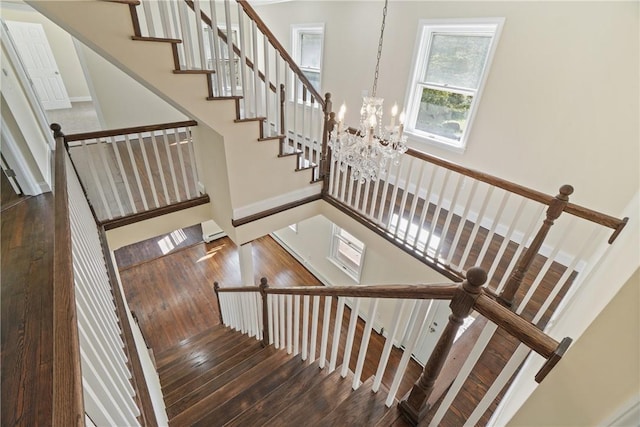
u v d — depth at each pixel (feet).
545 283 9.45
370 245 12.11
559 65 9.14
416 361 13.83
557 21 8.87
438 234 11.34
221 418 6.16
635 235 4.48
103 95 18.15
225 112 9.41
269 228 12.78
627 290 2.15
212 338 12.25
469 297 3.64
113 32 6.77
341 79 15.83
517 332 3.15
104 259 8.39
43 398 5.08
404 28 12.46
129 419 3.80
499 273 9.45
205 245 21.13
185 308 16.42
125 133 10.00
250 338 10.87
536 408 2.92
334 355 6.48
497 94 10.66
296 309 7.18
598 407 2.40
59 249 3.74
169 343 14.56
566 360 2.62
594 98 8.77
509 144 10.81
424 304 4.31
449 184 12.80
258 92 10.11
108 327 4.90
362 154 8.22
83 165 15.79
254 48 9.09
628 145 8.51
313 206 13.69
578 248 10.00
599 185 9.24
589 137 9.10
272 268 20.66
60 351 2.47
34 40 24.47
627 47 7.99
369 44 13.97
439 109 12.63
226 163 10.32
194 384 8.47
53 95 26.11
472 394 5.52
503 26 9.89
